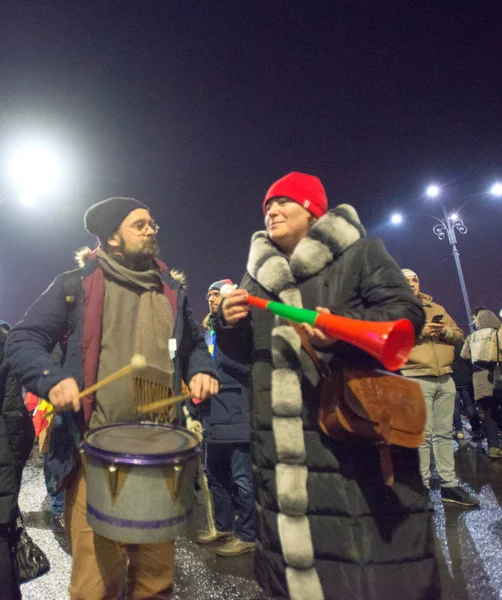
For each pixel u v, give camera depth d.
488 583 2.60
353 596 1.48
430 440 4.09
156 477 1.50
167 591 1.86
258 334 1.82
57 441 1.81
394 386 1.51
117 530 1.49
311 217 1.94
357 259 1.70
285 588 1.59
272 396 1.65
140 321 1.86
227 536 3.44
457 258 14.23
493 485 4.53
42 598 2.58
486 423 5.73
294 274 1.75
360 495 1.54
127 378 1.81
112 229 1.93
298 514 1.57
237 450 3.17
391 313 1.50
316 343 1.57
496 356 5.49
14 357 1.72
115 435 1.65
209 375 1.93
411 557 1.52
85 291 1.83
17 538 2.10
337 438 1.53
